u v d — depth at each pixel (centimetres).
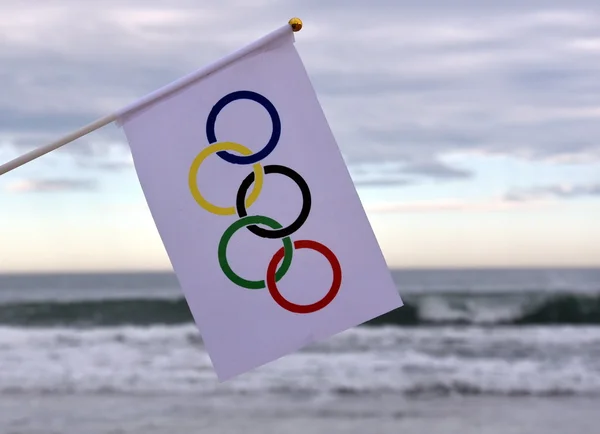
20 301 2064
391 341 1831
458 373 1564
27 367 1598
